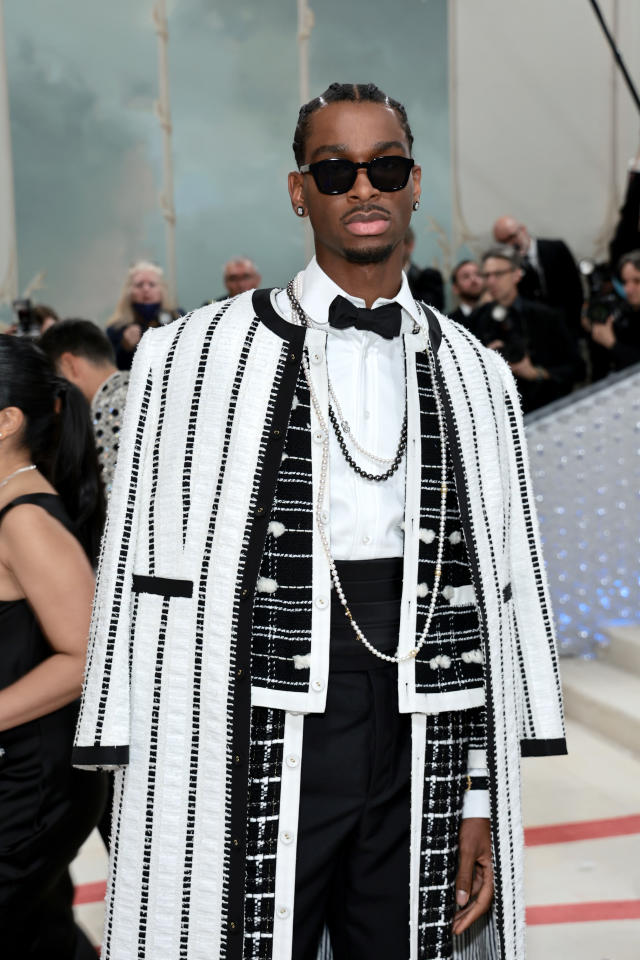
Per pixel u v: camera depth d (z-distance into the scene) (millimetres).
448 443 1630
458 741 1653
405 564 1582
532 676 1766
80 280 8844
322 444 1568
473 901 1707
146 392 1612
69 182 8773
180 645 1542
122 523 1589
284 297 1646
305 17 8867
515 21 8883
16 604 1854
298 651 1537
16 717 1790
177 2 8797
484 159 8953
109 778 2133
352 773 1554
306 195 1577
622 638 5016
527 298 6582
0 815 1821
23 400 1909
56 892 2020
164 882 1546
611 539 5250
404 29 8883
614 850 3361
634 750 4227
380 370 1622
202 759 1528
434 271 6223
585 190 9023
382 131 1534
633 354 5539
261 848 1542
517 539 1753
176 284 8953
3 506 1865
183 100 8867
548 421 5203
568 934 2834
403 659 1568
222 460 1546
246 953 1548
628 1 8875
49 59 8680
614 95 8953
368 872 1595
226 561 1522
